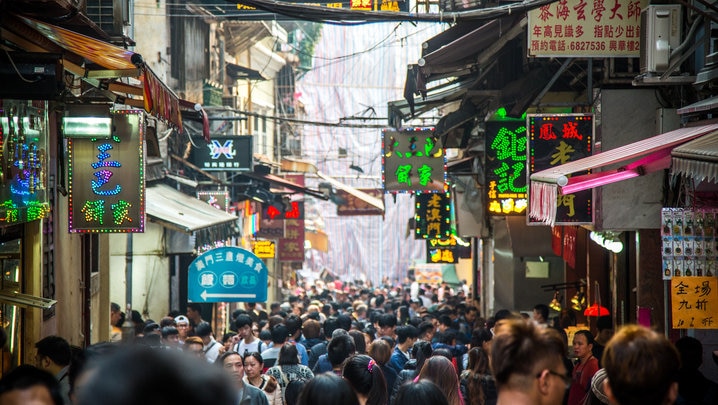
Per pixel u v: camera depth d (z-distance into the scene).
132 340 3.01
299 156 62.00
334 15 11.93
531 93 20.12
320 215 76.12
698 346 10.24
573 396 14.95
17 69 11.31
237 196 40.16
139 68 12.45
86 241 21.64
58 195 18.27
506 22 18.84
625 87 18.86
